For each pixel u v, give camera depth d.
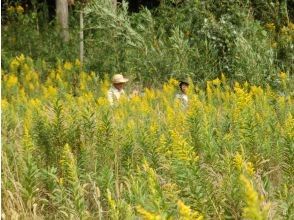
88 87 16.19
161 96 13.24
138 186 6.46
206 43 17.25
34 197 7.18
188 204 5.95
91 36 21.17
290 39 18.12
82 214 6.43
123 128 9.08
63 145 8.52
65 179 7.37
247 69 15.76
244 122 8.23
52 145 8.51
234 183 6.05
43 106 11.95
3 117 9.48
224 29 17.56
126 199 6.74
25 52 21.92
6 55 21.47
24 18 23.53
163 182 7.34
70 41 21.75
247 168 6.19
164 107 12.00
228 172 6.52
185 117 9.46
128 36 18.38
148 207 5.70
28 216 7.03
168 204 5.71
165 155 7.98
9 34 22.78
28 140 8.19
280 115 10.41
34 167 7.10
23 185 7.37
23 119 10.43
